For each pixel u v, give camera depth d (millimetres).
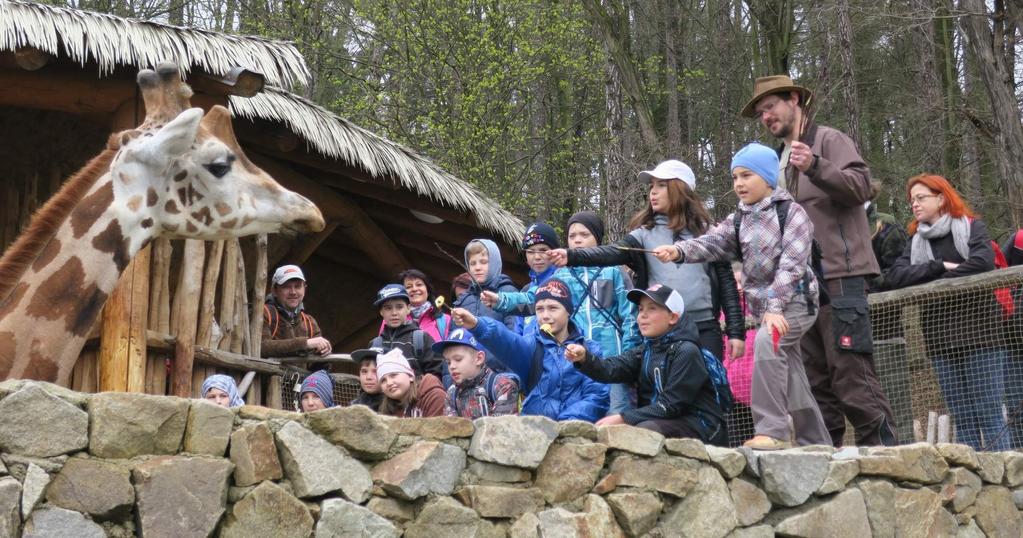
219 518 3850
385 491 4184
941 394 7590
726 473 4957
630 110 21922
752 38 22000
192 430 3898
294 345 7793
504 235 9930
